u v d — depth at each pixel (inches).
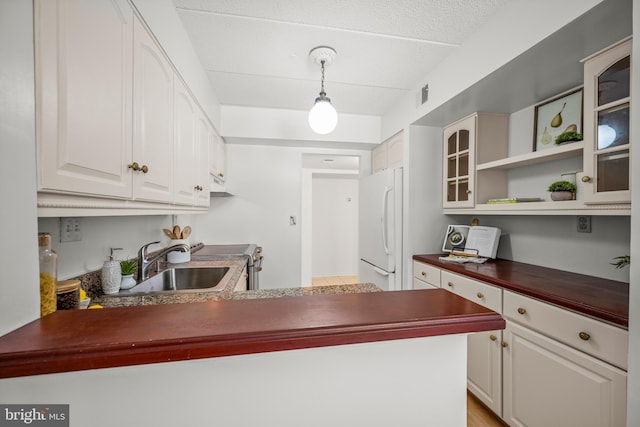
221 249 104.9
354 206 208.1
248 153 121.0
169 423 20.4
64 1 25.4
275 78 85.5
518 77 60.8
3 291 19.6
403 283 93.6
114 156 33.2
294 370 22.1
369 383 23.5
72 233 44.1
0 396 18.1
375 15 58.7
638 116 30.9
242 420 21.4
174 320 21.4
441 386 24.9
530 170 75.0
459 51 69.0
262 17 59.1
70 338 18.6
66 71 25.6
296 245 123.8
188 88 63.5
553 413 47.1
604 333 40.1
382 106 107.0
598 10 41.1
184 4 54.7
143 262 59.0
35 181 22.2
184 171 60.3
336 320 21.4
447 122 90.1
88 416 19.3
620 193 43.5
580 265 63.2
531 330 51.4
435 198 94.3
